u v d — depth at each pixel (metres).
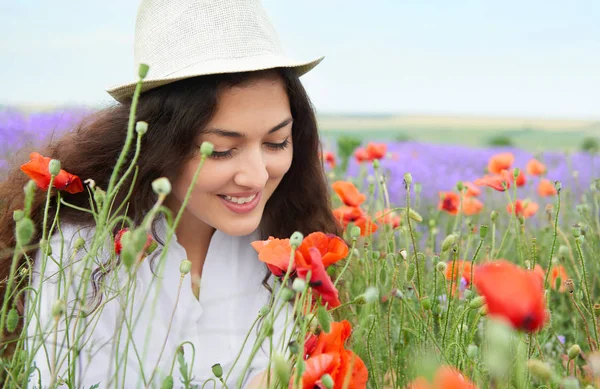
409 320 1.80
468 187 2.60
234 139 1.59
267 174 1.62
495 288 0.89
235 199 1.68
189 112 1.58
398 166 5.83
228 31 1.66
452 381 0.83
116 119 1.79
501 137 17.58
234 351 1.88
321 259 1.21
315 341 1.31
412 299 1.82
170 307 1.82
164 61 1.68
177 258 1.84
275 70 1.66
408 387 1.53
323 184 2.04
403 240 2.67
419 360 1.37
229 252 1.93
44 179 1.42
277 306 1.90
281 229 2.06
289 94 1.70
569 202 3.52
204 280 1.90
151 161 1.68
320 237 1.27
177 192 1.74
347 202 2.03
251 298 1.94
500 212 3.79
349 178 4.27
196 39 1.66
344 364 1.22
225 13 1.67
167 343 1.82
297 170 1.98
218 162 1.62
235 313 1.91
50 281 1.66
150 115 1.67
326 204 2.06
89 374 1.72
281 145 1.73
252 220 1.71
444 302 1.76
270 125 1.61
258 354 1.89
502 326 0.85
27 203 1.06
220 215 1.69
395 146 9.75
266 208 2.03
